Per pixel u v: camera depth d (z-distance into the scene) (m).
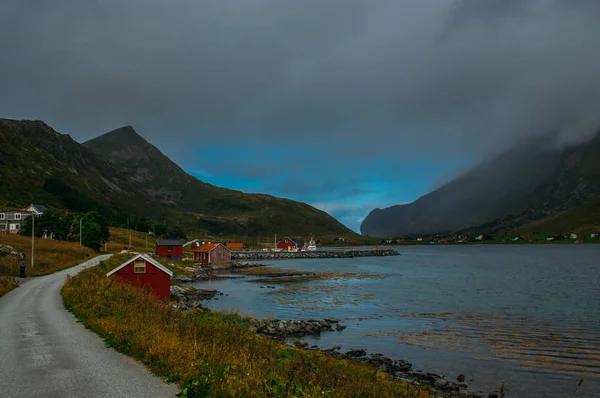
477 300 54.97
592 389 23.34
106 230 120.50
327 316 45.28
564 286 69.50
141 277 45.53
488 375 25.88
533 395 22.73
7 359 14.53
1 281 38.84
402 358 29.55
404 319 43.12
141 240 168.88
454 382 24.72
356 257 194.38
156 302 29.56
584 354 29.67
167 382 12.07
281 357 20.16
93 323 19.98
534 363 27.94
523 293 61.28
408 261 157.00
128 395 11.01
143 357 14.48
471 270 107.69
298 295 61.66
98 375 12.70
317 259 178.50
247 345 18.81
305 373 15.58
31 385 11.79
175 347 14.52
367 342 33.97
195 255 140.88
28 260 65.62
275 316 45.16
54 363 14.01
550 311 46.22
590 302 52.06
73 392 11.22
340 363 24.05
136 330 17.45
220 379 11.43
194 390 10.86
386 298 58.03
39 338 17.86
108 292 29.14
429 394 20.84
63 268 59.81
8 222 132.00
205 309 45.78
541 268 111.50
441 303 52.94
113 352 15.48
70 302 27.02
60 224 115.44
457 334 36.25
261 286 73.81
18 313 24.75
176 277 82.88
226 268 120.31
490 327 38.62
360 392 15.52
